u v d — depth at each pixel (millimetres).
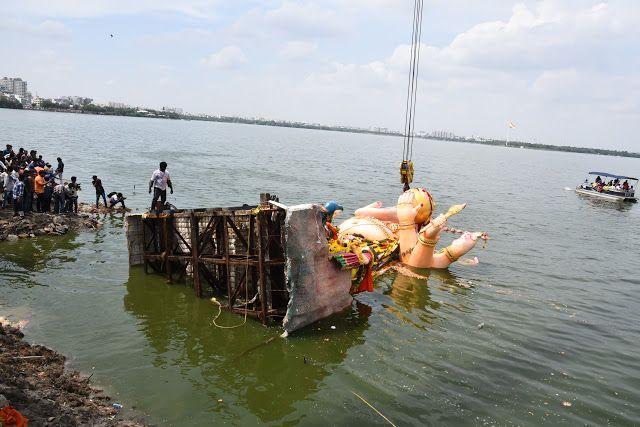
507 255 20953
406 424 8438
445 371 10359
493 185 55469
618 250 23734
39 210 22219
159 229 15758
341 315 13211
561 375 10422
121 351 10477
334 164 67312
